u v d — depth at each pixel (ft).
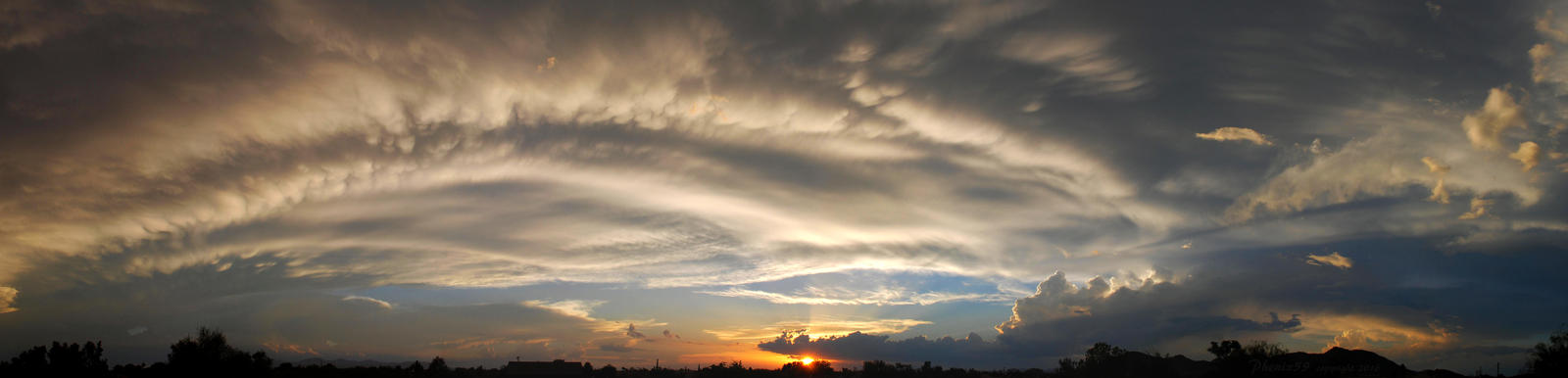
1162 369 272.92
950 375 346.33
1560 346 184.55
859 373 366.02
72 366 232.53
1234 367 238.27
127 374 232.53
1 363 228.22
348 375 274.98
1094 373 282.15
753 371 385.29
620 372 387.75
